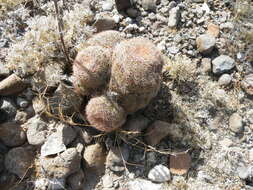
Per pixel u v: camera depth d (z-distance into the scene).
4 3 0.54
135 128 0.47
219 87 0.52
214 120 0.50
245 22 0.56
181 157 0.47
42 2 0.56
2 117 0.48
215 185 0.47
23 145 0.48
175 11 0.55
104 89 0.44
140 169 0.47
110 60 0.44
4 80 0.48
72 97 0.47
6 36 0.53
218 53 0.54
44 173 0.46
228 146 0.49
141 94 0.44
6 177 0.46
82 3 0.56
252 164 0.48
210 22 0.56
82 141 0.48
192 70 0.52
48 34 0.50
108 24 0.54
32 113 0.49
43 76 0.49
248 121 0.51
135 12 0.56
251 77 0.53
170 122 0.49
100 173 0.47
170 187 0.46
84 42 0.48
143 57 0.42
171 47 0.54
